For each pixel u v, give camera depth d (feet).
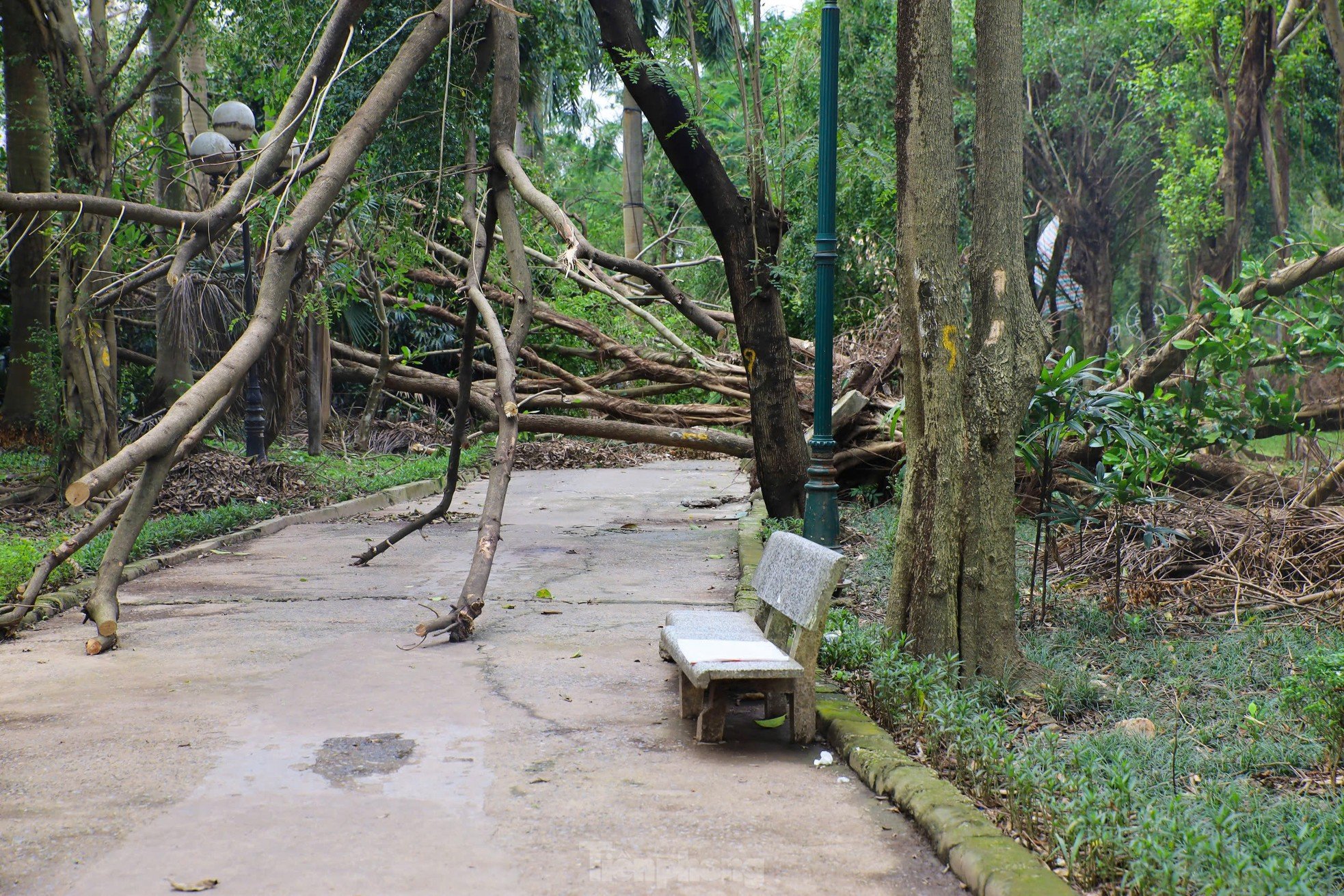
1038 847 12.78
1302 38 70.38
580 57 43.83
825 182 30.96
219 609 27.73
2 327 67.21
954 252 19.83
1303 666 18.78
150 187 48.16
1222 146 79.92
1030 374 19.93
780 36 44.09
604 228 93.25
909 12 19.83
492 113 34.30
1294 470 32.91
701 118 38.34
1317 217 87.25
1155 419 25.34
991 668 19.57
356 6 30.91
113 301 42.24
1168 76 80.38
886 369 46.91
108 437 44.19
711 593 30.14
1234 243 72.49
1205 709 17.65
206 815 13.98
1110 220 100.94
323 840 13.17
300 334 64.39
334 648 23.47
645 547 38.65
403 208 41.27
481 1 35.58
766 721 18.30
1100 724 17.60
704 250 83.46
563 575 33.06
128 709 18.80
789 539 19.11
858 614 25.70
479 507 51.19
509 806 14.37
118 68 43.09
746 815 14.12
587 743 17.10
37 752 16.43
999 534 19.74
